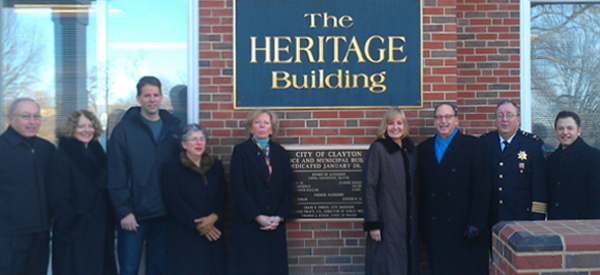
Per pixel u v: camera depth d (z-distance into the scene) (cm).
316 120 423
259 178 375
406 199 366
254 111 390
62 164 380
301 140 422
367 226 362
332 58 423
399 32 423
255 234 370
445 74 421
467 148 368
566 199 375
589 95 477
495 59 461
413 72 422
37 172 397
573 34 477
